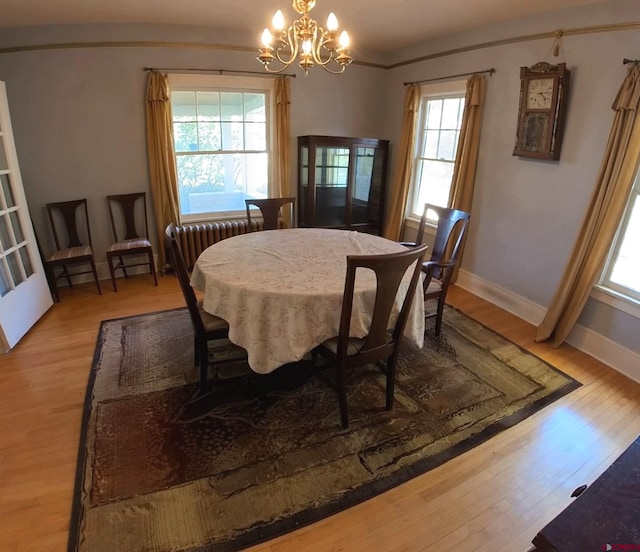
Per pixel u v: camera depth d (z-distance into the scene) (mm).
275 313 1914
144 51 3609
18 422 2084
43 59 3340
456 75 3748
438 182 4293
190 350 2756
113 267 3703
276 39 1950
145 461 1843
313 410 2197
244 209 4527
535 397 2361
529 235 3264
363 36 3832
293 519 1587
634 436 2086
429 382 2471
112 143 3746
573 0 2590
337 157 4410
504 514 1636
